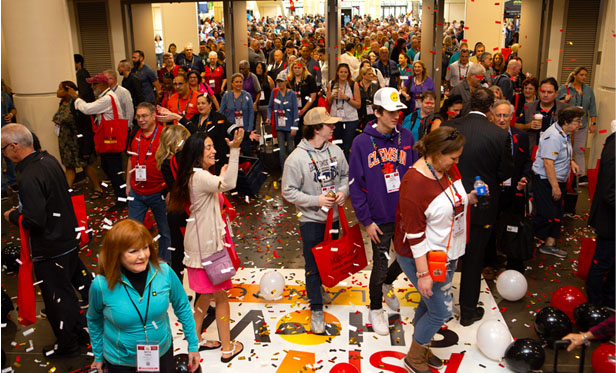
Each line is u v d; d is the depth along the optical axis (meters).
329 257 4.09
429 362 3.77
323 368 3.76
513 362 3.62
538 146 6.12
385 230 4.16
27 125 8.27
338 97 8.03
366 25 26.06
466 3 13.96
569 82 7.45
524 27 11.37
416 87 8.55
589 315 3.99
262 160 9.60
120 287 2.74
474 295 4.23
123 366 2.85
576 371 3.70
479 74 7.45
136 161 5.00
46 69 8.14
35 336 4.32
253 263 5.53
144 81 10.52
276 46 14.45
